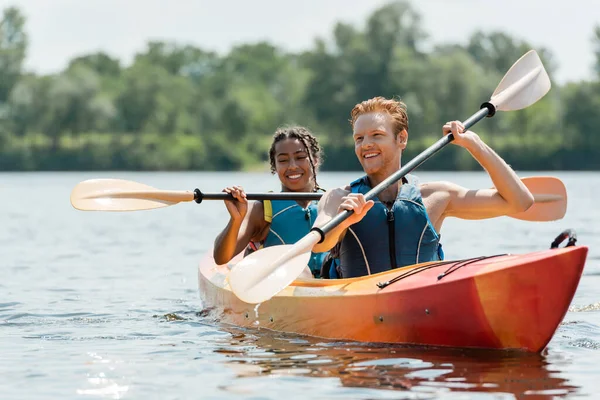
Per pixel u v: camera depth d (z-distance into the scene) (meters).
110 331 6.89
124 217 23.69
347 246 6.49
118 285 10.02
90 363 5.63
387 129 6.41
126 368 5.46
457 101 81.31
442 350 5.67
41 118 87.69
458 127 6.44
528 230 17.25
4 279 10.57
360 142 6.48
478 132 81.75
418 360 5.43
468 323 5.56
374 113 6.43
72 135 89.00
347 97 82.88
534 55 8.20
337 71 83.56
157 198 7.21
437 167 68.75
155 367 5.48
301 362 5.50
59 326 7.17
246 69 128.88
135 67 99.62
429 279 5.78
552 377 5.01
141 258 13.15
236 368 5.41
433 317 5.68
